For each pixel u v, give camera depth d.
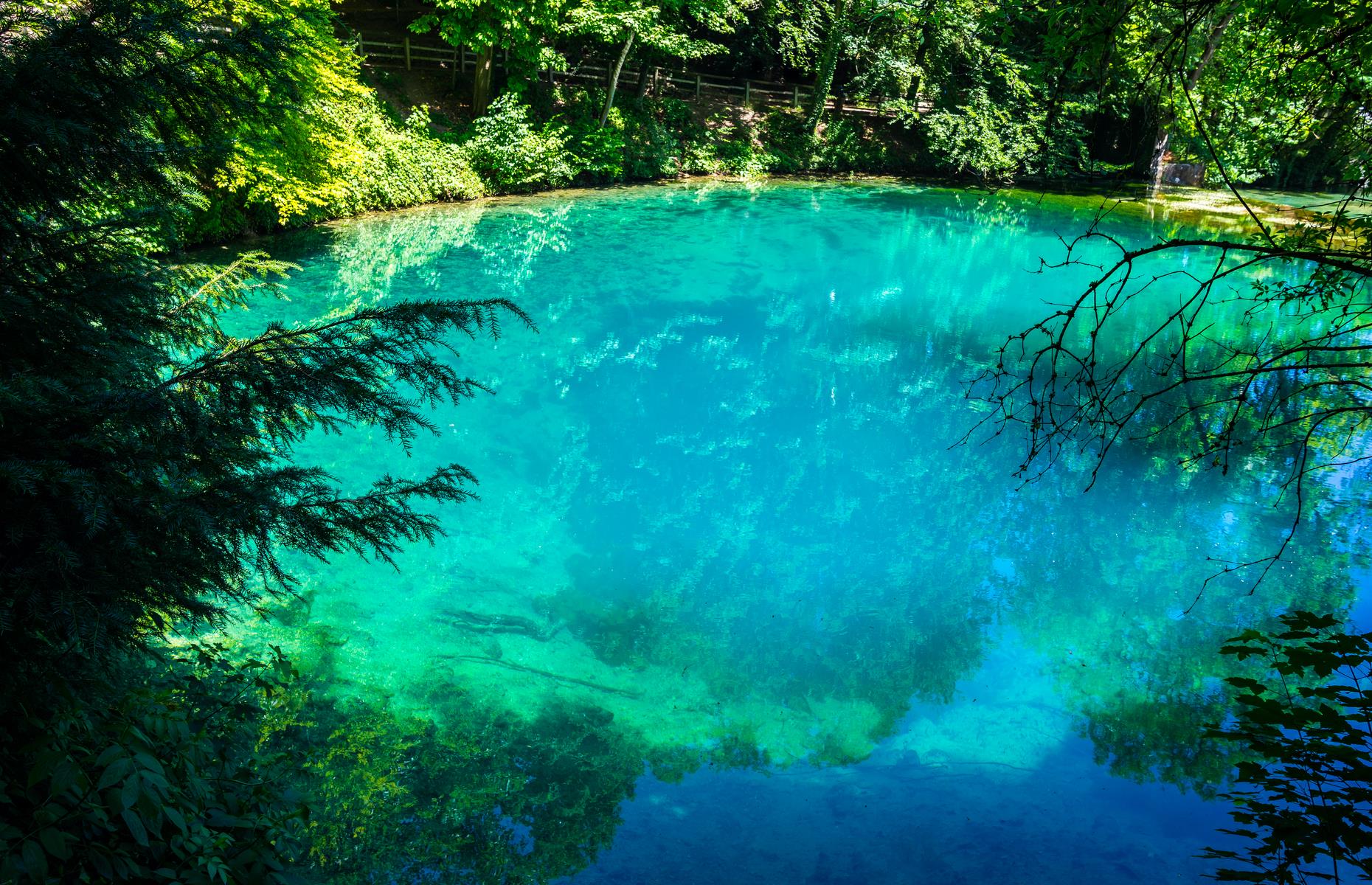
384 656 6.62
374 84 25.41
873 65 32.66
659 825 5.21
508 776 5.53
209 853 2.87
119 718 3.20
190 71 3.45
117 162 3.36
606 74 31.19
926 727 6.48
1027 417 13.12
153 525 3.06
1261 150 9.28
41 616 2.69
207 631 6.09
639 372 14.04
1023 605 8.46
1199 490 10.80
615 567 8.80
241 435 3.31
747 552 9.40
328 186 17.94
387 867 4.56
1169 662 7.50
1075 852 5.10
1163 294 18.59
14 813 2.66
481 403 12.35
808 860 4.98
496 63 27.70
